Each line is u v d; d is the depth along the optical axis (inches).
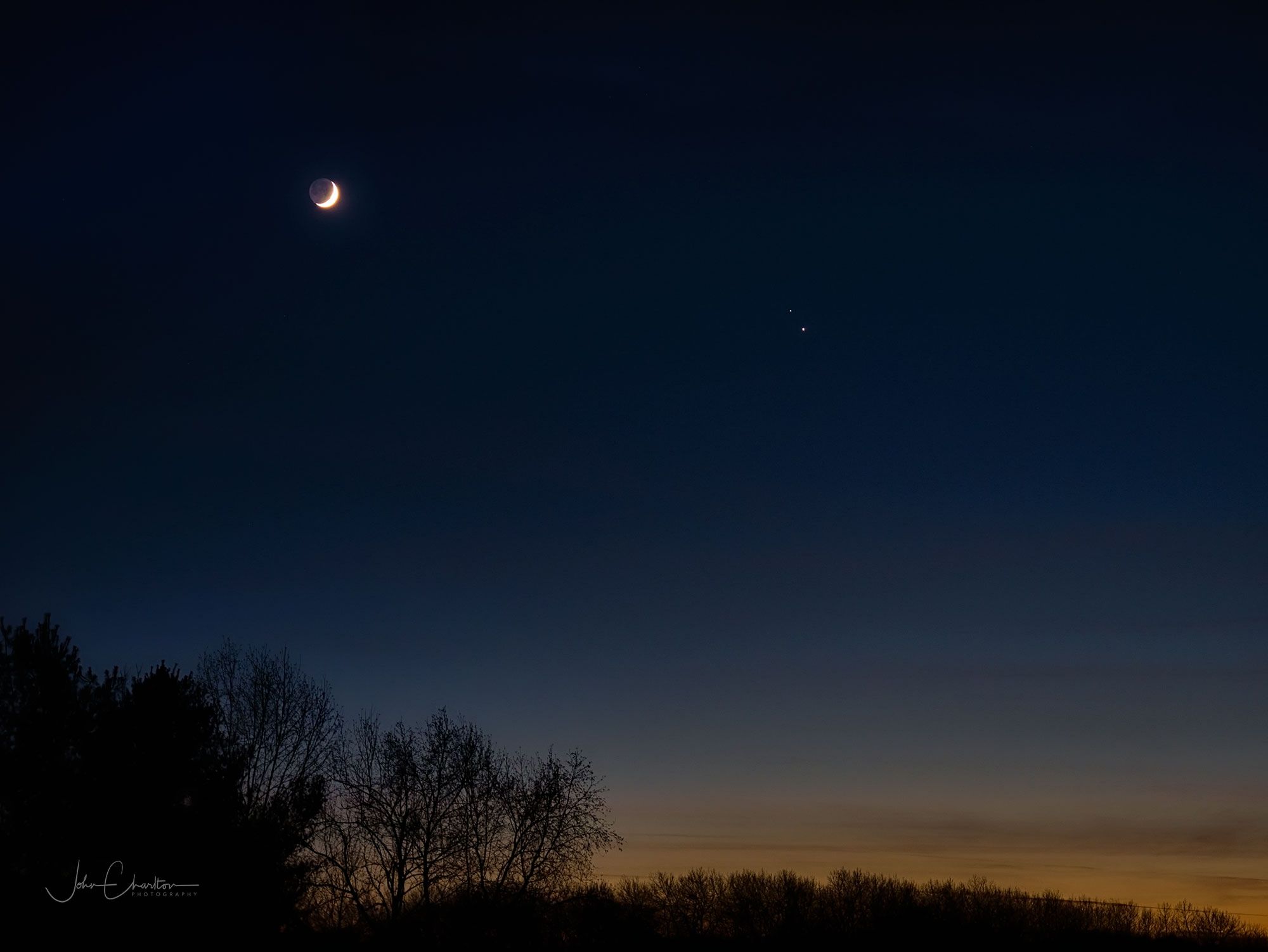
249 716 1493.6
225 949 1188.5
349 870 1478.8
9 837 1101.7
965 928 2689.5
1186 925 2960.1
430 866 1508.4
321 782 1446.9
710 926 2593.5
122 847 1131.9
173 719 1220.5
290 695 1539.1
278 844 1282.0
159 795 1175.6
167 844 1159.0
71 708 1184.2
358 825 1514.5
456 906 1497.3
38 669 1176.8
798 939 2556.6
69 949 1066.7
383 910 1480.1
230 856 1211.9
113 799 1146.0
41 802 1128.8
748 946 2527.1
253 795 1403.8
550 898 1545.3
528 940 1509.6
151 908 1125.1
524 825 1546.5
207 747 1293.1
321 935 1403.8
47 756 1150.3
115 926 1094.4
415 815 1515.7
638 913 1764.3
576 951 1657.2
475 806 1553.9
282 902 1279.5
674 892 2615.7
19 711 1160.8
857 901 2738.7
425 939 1460.4
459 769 1556.3
